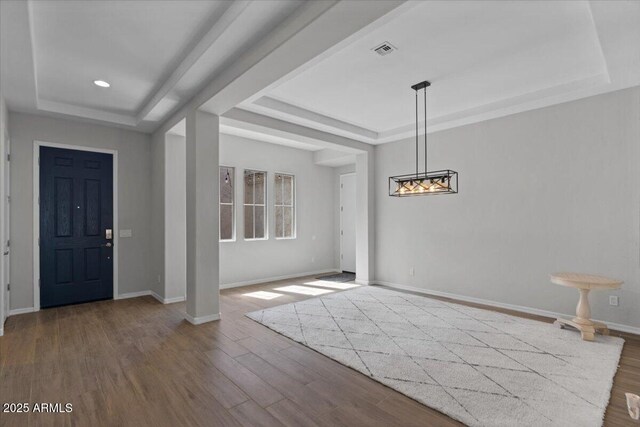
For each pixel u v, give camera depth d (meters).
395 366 2.69
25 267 4.17
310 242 7.24
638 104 3.50
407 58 3.13
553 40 2.82
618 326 3.58
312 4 2.11
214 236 3.90
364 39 2.79
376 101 4.30
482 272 4.71
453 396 2.25
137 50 2.95
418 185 3.67
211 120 3.87
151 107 4.09
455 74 3.49
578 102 3.90
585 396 2.24
